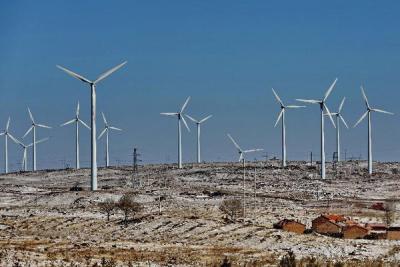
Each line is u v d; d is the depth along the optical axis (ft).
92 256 615.16
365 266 600.39
